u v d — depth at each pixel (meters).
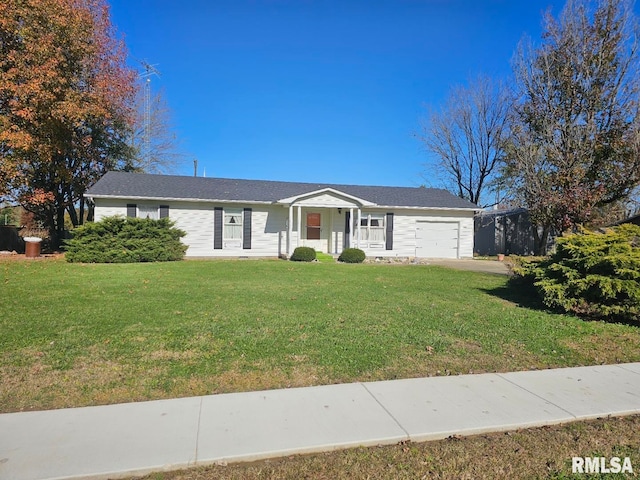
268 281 11.61
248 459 2.98
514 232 28.73
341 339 5.75
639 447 3.25
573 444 3.28
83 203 27.50
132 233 17.34
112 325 6.27
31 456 2.91
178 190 20.58
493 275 14.51
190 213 20.22
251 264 16.55
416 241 23.25
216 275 12.73
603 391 4.26
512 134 25.31
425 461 3.01
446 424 3.48
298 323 6.59
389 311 7.68
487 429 3.44
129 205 19.48
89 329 6.03
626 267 7.52
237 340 5.59
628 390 4.30
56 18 17.55
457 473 2.87
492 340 5.95
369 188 25.17
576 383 4.46
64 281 10.80
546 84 22.31
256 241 21.14
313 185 24.31
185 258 19.55
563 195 20.52
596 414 3.74
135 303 7.96
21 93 16.56
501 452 3.14
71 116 18.34
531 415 3.69
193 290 9.71
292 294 9.41
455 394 4.10
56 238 24.55
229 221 20.75
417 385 4.31
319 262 18.66
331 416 3.59
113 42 24.20
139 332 5.92
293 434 3.27
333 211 22.28
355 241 22.19
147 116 33.53
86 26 19.84
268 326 6.37
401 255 23.00
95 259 16.39
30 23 16.83
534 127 23.14
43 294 8.80
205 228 20.42
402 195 24.36
